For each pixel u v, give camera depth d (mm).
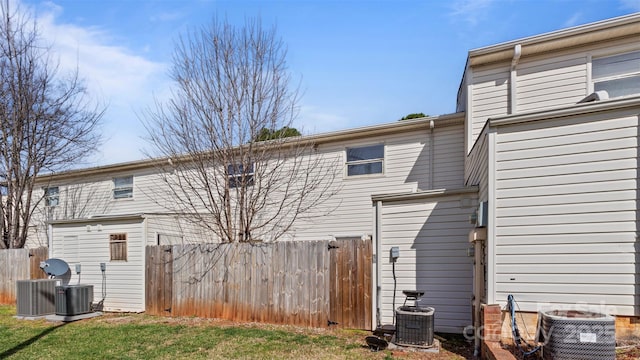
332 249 7270
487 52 7625
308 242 7457
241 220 8891
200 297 8320
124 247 9594
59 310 8383
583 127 4371
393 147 10031
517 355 4199
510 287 4555
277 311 7555
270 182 9539
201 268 8375
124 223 9688
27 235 14352
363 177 10258
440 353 5305
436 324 6551
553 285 4375
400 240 6926
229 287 8039
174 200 12375
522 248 4543
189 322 7766
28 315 8594
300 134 10094
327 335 6512
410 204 6926
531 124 4609
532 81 7488
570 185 4383
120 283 9539
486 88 7844
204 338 6352
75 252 10359
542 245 4457
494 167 4738
